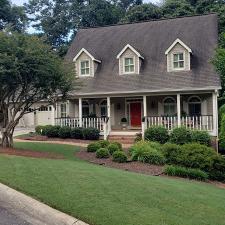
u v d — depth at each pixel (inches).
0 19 2100.1
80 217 284.2
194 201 356.2
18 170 440.5
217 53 879.7
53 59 712.4
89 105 1213.1
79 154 766.5
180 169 599.8
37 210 308.7
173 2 1798.7
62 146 897.5
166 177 579.5
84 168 491.2
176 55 1103.0
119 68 1158.3
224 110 1056.2
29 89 730.8
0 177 399.2
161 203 330.6
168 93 1068.5
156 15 1771.7
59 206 306.8
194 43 1151.6
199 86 1027.3
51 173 429.7
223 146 858.8
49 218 293.9
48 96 829.8
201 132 932.6
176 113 1119.6
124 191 361.1
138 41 1236.5
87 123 1134.4
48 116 1635.1
